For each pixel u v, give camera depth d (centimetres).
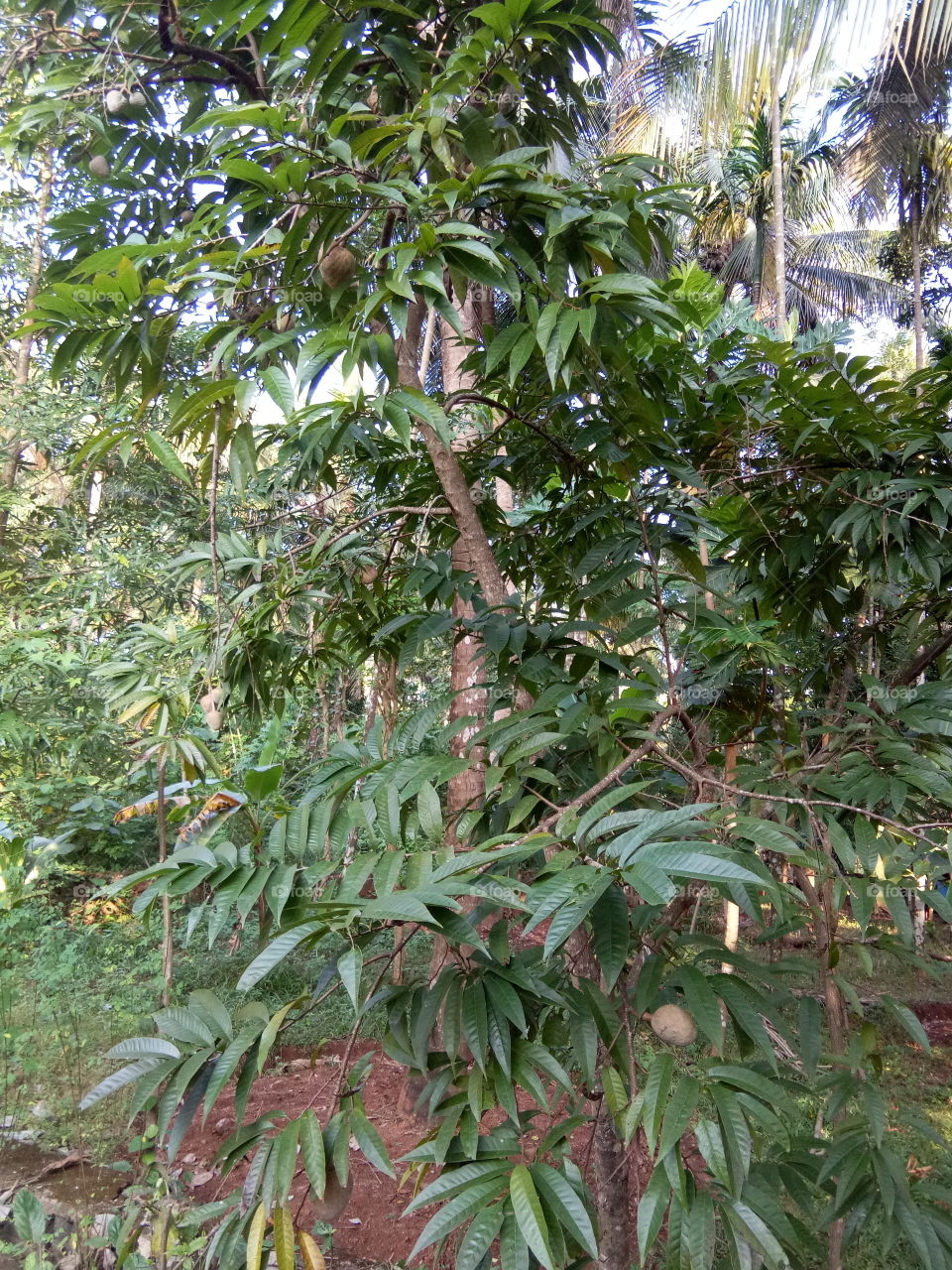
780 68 365
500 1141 94
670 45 426
